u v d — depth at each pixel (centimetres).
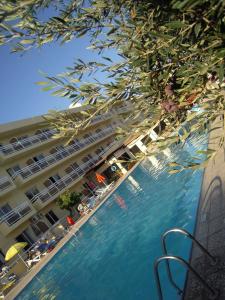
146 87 216
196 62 183
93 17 221
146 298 763
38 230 2664
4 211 2516
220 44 170
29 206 2644
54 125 246
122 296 861
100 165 3228
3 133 2820
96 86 224
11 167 2822
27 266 1744
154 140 232
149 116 240
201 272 466
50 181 3172
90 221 1991
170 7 179
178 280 698
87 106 228
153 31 191
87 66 232
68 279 1286
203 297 411
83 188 3475
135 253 1062
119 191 2306
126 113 242
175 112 235
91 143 4038
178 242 880
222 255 459
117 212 1822
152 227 1184
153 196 1622
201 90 208
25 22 215
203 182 868
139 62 203
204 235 560
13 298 1368
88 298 1000
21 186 2758
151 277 827
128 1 205
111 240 1405
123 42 224
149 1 186
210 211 636
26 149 2953
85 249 1527
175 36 180
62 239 1906
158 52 197
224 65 170
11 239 2373
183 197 1206
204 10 166
